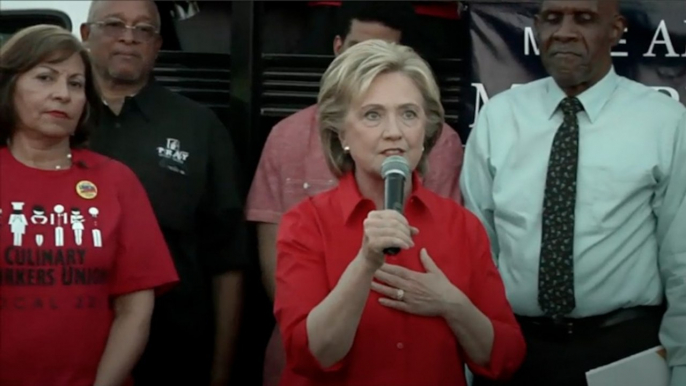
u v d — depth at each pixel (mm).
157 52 7195
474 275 5223
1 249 5293
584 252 6340
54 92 5512
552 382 6391
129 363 5613
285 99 7836
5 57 5547
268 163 7133
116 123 6941
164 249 5844
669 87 7254
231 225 7148
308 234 5098
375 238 4453
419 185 5254
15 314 5297
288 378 5156
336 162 5227
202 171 7012
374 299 4977
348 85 5000
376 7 7465
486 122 6832
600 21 6523
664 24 7227
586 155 6492
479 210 6789
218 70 7875
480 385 6566
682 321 6074
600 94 6602
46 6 8102
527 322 6492
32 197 5434
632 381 6156
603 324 6355
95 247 5453
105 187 5637
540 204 6480
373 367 4930
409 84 5016
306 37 7836
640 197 6402
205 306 7105
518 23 7422
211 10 7949
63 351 5352
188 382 7121
